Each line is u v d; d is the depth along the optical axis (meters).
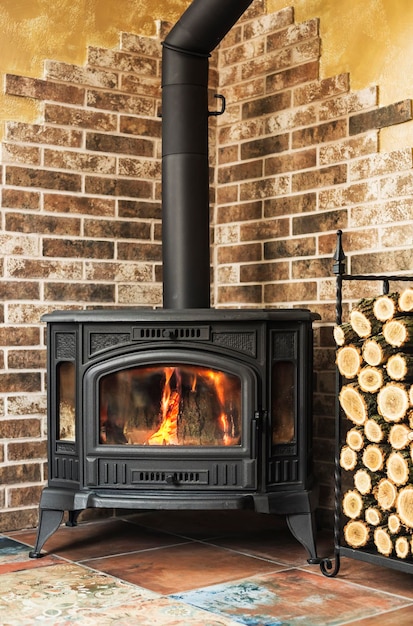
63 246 3.77
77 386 3.22
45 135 3.72
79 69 3.80
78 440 3.22
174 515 3.96
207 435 3.20
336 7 3.65
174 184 3.54
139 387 3.23
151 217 4.02
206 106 3.59
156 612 2.62
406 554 2.77
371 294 3.48
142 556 3.25
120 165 3.93
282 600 2.74
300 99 3.80
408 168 3.33
